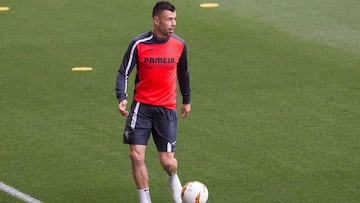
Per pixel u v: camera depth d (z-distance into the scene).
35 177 31.94
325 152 34.28
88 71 45.72
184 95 29.72
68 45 50.41
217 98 41.25
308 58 47.59
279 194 30.22
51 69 46.03
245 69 45.91
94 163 33.34
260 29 52.94
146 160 33.72
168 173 29.06
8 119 38.44
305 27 53.12
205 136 36.19
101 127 37.41
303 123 37.72
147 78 28.28
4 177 31.91
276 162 33.28
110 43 50.81
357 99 40.94
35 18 55.88
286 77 44.47
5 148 34.94
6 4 58.91
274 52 48.78
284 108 39.72
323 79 44.06
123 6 58.16
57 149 34.81
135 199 30.06
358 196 30.00
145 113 28.45
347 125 37.41
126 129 28.64
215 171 32.41
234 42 50.75
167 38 28.23
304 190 30.56
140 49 28.06
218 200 29.72
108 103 40.62
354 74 44.81
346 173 32.12
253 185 31.06
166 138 28.69
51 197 30.08
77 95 41.81
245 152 34.34
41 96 41.66
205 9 57.00
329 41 50.50
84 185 31.22
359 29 52.50
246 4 57.97
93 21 55.00
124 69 28.25
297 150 34.53
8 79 44.34
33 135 36.44
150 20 55.12
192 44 50.50
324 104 40.22
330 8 56.78
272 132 36.62
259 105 40.16
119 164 33.25
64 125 37.66
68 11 57.25
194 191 27.98
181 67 28.98
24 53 49.00
